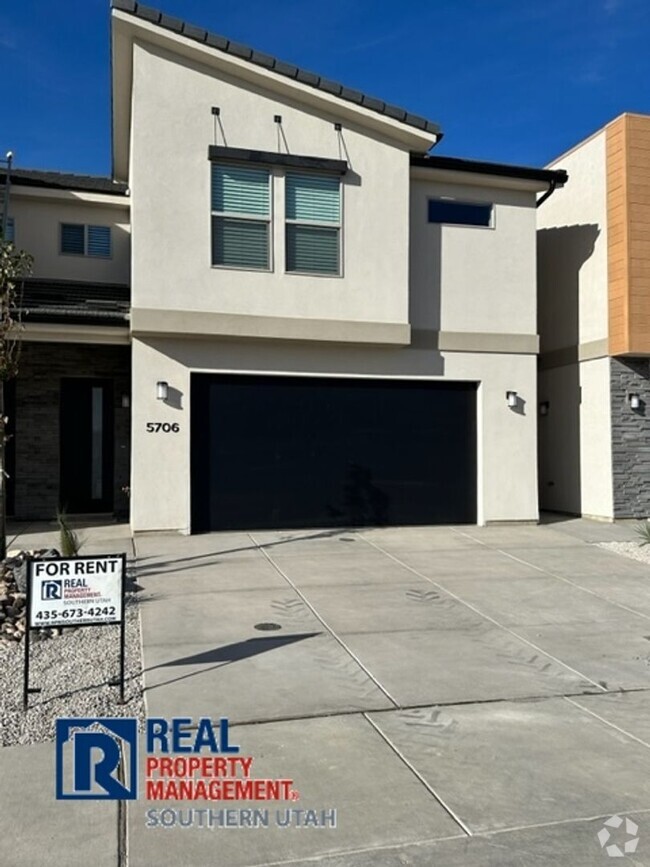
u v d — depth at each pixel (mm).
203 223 11656
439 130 12398
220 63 11625
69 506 13922
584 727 4855
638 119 13664
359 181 12406
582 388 14789
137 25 11102
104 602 5125
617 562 10211
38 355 13656
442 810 3770
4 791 3893
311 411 12609
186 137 11633
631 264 13531
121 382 14047
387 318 12469
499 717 4988
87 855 3354
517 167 13352
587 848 3455
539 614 7609
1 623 6508
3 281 8352
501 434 13398
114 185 15633
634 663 6168
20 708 4906
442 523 13188
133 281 11367
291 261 12125
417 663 6027
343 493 12719
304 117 12148
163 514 11680
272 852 3400
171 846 3432
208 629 6793
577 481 14906
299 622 7094
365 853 3402
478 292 13391
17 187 14195
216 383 12133
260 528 12297
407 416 13078
